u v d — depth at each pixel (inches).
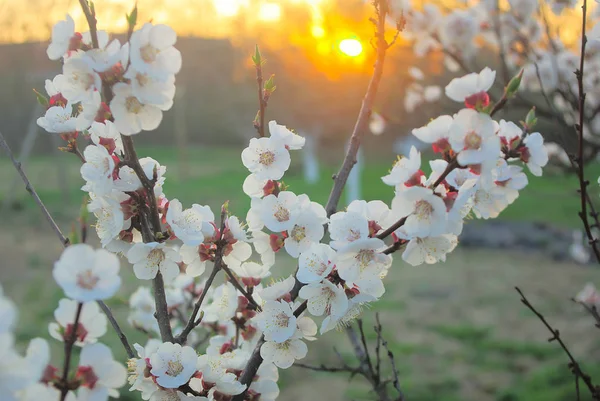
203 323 89.9
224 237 70.0
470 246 530.9
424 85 202.5
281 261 397.1
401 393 89.5
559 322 350.6
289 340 67.7
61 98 69.7
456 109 175.2
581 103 76.5
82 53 57.7
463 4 160.4
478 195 67.4
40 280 393.4
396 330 336.2
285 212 68.9
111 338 256.5
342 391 261.0
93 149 63.7
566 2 131.6
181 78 939.3
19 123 788.6
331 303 63.8
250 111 1059.3
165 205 69.2
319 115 780.6
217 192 681.6
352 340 98.6
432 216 58.4
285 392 265.3
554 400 252.4
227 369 71.1
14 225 533.0
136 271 64.0
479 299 390.9
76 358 213.6
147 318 110.9
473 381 275.1
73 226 47.1
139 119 56.5
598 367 283.3
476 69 155.6
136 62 53.2
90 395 49.8
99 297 44.5
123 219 64.3
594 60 152.5
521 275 445.1
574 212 584.7
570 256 486.0
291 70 601.9
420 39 154.3
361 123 74.0
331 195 73.0
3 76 719.1
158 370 62.1
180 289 108.7
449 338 326.0
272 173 72.7
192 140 1136.8
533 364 293.4
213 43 920.9
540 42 158.6
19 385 39.8
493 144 55.4
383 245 60.1
